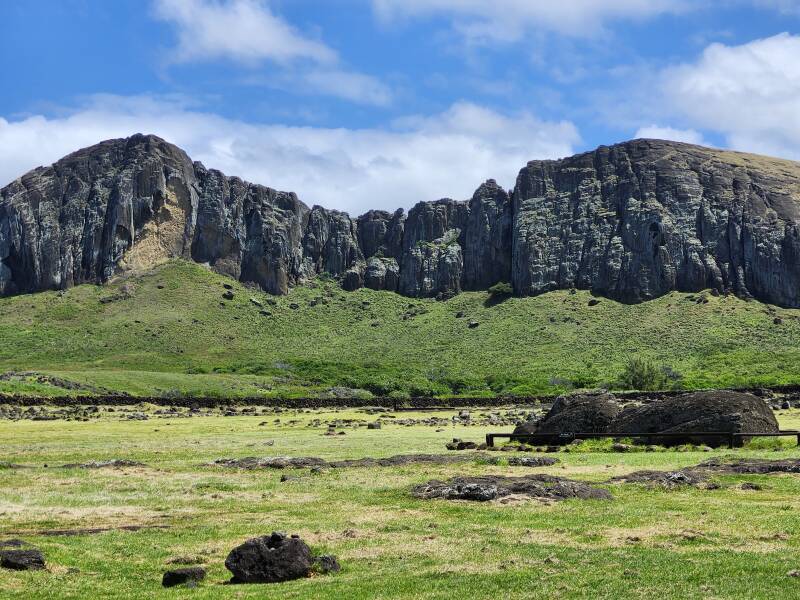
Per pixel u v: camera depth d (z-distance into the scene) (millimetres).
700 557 22469
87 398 115438
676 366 175000
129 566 22891
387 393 163000
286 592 19938
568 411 59000
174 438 68312
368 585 20344
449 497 32594
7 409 100312
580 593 19281
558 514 29078
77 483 38500
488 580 20547
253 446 59594
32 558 22406
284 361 199625
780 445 50531
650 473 37531
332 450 55781
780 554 22641
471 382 173750
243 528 27734
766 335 192500
